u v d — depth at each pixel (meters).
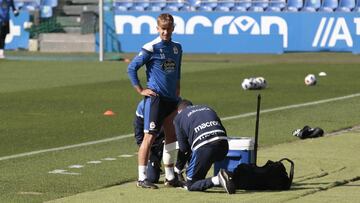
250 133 45.09
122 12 107.62
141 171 31.22
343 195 29.14
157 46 31.38
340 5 108.06
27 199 29.17
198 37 105.81
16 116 52.59
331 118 51.16
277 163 30.61
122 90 67.38
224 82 72.69
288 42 103.38
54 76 79.06
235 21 104.50
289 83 71.81
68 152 39.53
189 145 30.69
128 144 42.00
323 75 78.31
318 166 35.09
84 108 56.41
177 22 106.31
